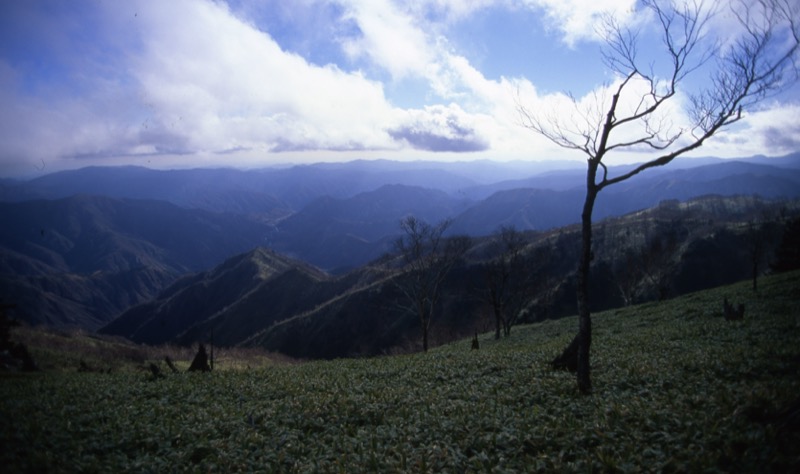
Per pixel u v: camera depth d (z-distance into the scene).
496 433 13.23
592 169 17.16
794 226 77.31
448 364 27.53
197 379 25.89
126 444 13.48
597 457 10.98
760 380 15.95
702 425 11.79
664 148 16.64
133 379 25.92
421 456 11.98
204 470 11.85
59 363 53.03
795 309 35.72
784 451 9.81
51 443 12.87
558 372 21.50
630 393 16.42
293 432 14.62
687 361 20.20
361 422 15.82
